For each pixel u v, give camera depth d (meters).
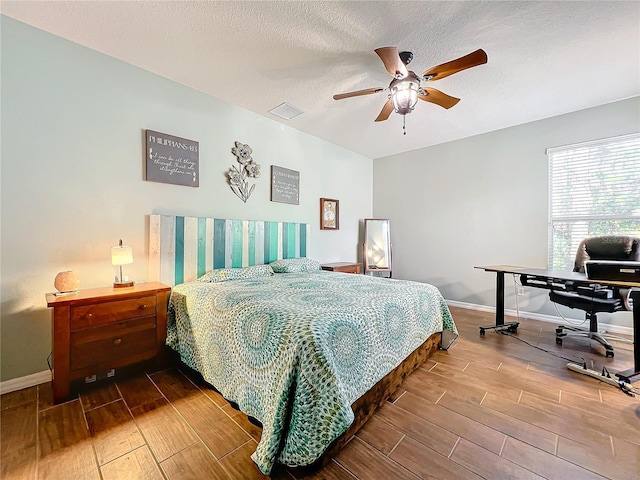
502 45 2.10
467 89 2.73
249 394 1.47
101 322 1.88
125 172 2.36
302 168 3.94
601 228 3.11
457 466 1.26
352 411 1.35
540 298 3.52
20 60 1.90
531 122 3.54
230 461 1.29
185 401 1.76
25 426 1.51
